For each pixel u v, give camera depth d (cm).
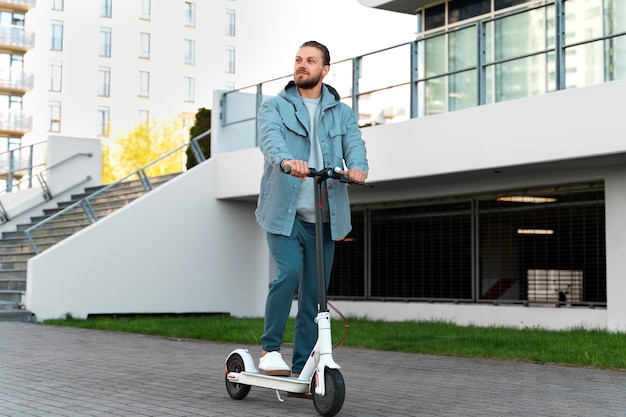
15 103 5034
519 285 1195
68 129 5275
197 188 1494
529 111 1012
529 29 1116
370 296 1409
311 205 498
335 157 509
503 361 743
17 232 1666
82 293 1372
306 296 512
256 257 1559
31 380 605
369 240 1415
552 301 1155
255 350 849
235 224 1536
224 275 1517
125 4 5516
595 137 944
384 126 1194
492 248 1232
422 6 1552
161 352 820
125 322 1224
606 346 824
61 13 5288
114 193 1700
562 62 1023
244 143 1566
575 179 1091
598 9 1055
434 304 1292
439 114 1116
